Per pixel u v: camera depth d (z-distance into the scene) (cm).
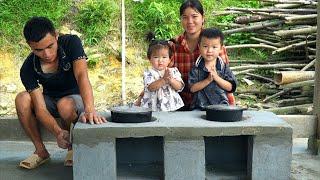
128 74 711
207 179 356
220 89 397
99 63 722
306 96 632
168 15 790
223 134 340
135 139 376
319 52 429
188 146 340
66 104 375
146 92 410
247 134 343
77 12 793
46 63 378
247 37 786
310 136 440
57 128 365
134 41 765
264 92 668
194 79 400
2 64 703
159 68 406
